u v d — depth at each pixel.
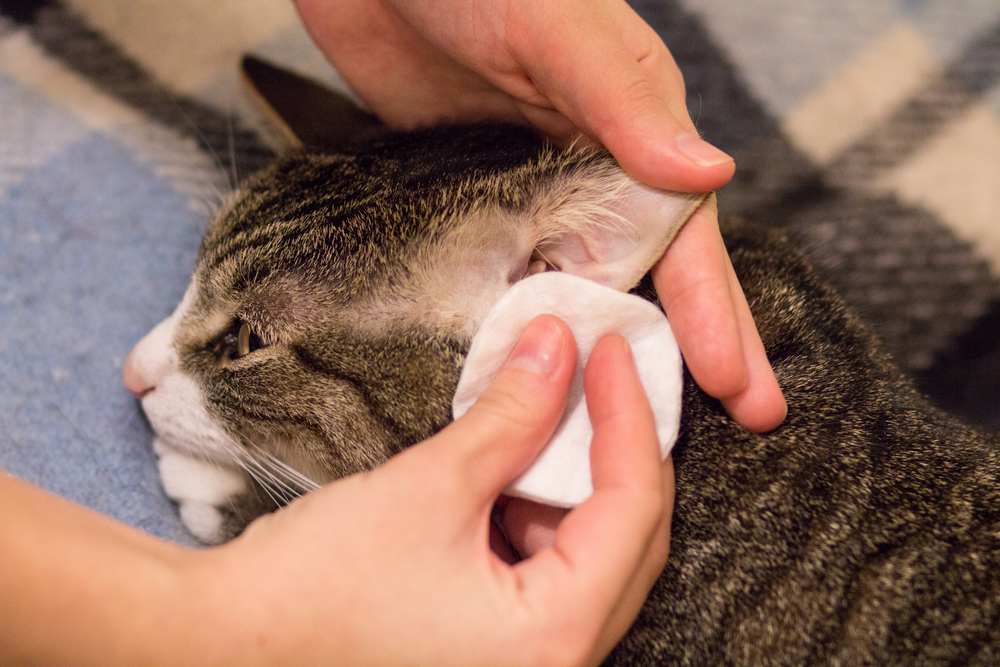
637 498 0.33
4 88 0.50
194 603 0.30
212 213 0.45
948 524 0.36
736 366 0.36
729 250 0.42
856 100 0.53
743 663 0.36
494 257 0.37
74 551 0.30
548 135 0.42
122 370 0.45
